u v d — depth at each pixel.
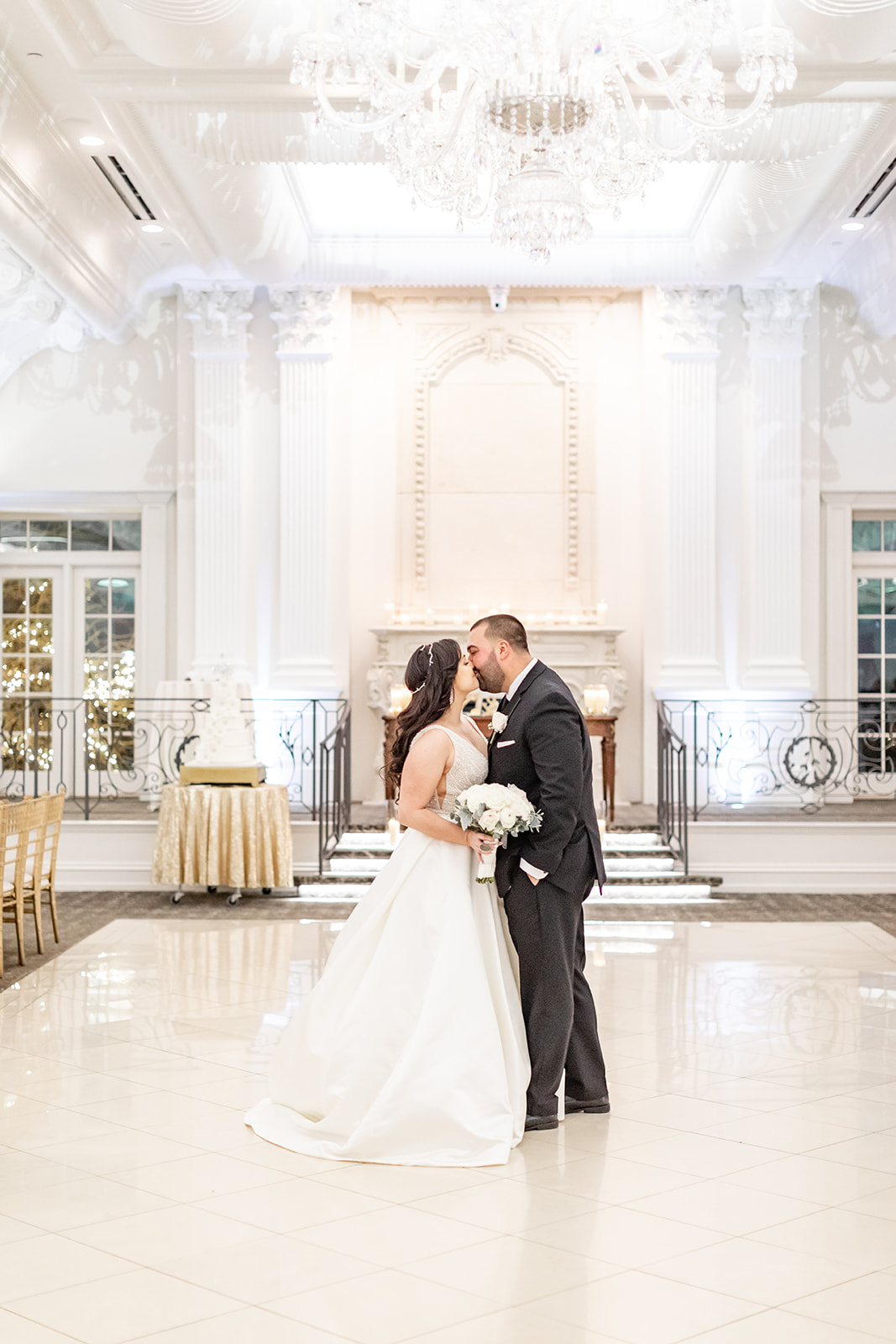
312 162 7.89
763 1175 3.79
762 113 6.41
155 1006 6.00
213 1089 4.69
